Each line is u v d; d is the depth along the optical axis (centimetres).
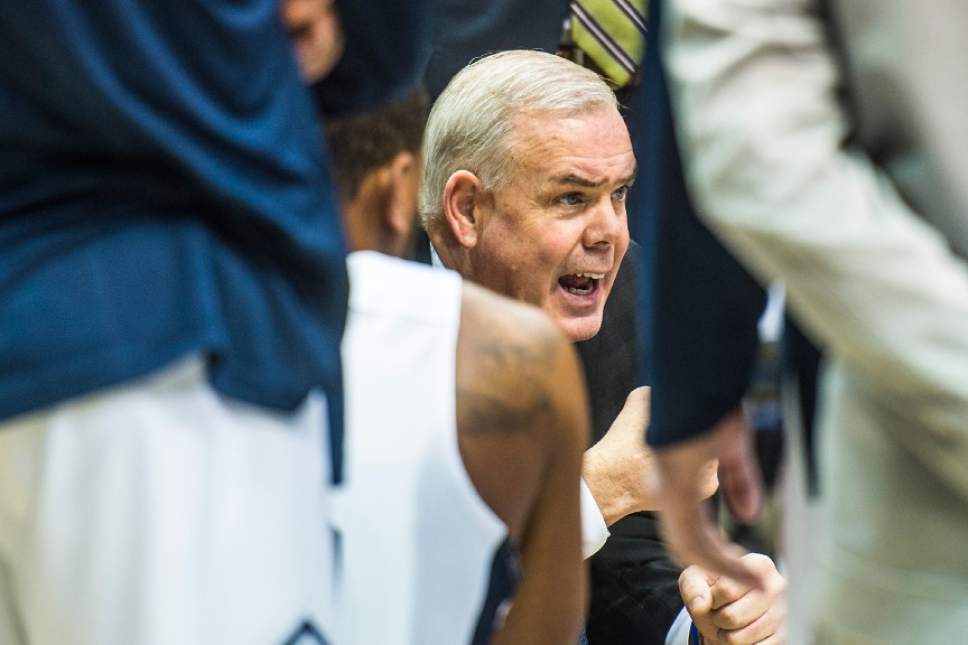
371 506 571
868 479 527
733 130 481
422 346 589
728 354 567
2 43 458
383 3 561
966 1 487
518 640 664
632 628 1005
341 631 559
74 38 452
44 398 464
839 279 477
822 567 547
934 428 485
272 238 488
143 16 466
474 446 599
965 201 490
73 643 474
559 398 610
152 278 473
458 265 949
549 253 931
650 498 955
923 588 522
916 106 488
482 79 938
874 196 486
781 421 678
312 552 499
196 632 468
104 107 461
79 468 468
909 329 475
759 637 892
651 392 579
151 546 463
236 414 481
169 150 468
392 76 579
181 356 467
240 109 484
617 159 932
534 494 630
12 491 478
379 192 618
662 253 563
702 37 491
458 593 582
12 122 468
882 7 485
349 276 521
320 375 496
